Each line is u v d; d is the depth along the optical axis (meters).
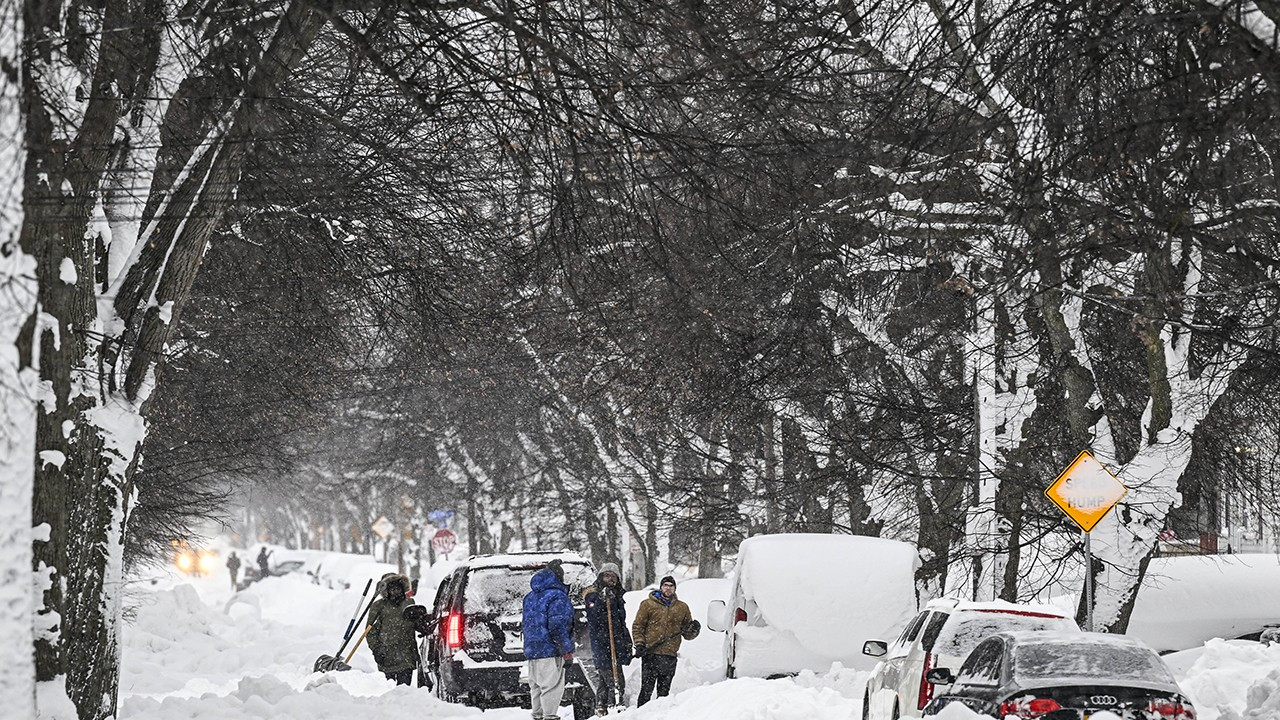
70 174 42.91
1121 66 44.00
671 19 45.50
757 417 103.25
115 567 45.00
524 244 70.56
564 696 62.75
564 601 55.53
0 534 34.62
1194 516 99.62
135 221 47.66
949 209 67.06
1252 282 53.19
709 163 50.91
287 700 57.97
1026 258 47.25
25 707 34.69
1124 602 76.19
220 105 48.53
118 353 45.72
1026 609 45.97
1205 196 45.56
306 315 79.56
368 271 71.50
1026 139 50.16
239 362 94.88
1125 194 43.25
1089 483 62.69
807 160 51.97
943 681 41.38
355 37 44.53
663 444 122.50
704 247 66.00
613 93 47.12
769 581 66.25
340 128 57.09
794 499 114.00
